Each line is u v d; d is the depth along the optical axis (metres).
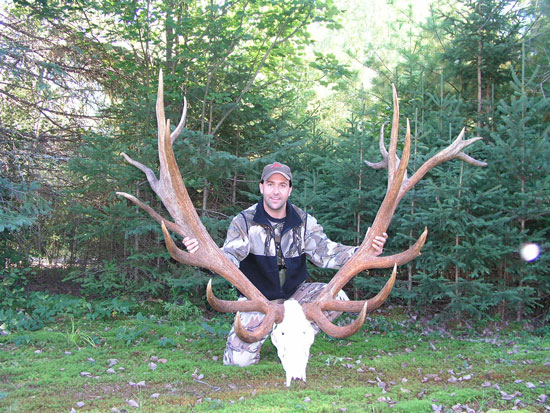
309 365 4.16
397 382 3.72
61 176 7.61
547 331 5.52
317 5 7.11
